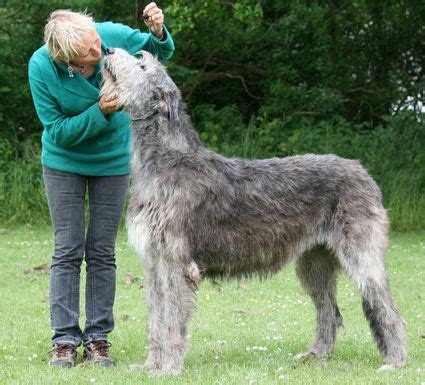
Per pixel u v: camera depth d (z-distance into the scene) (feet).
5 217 65.87
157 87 25.99
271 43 82.02
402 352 27.20
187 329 26.07
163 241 25.66
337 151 70.38
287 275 46.21
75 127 26.07
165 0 75.41
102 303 28.07
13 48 75.25
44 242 55.93
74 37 25.39
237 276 27.76
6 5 73.56
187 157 26.25
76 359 28.07
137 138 26.32
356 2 78.84
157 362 26.81
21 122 77.56
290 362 27.68
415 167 69.92
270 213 27.20
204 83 84.79
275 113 79.46
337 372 25.93
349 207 27.43
